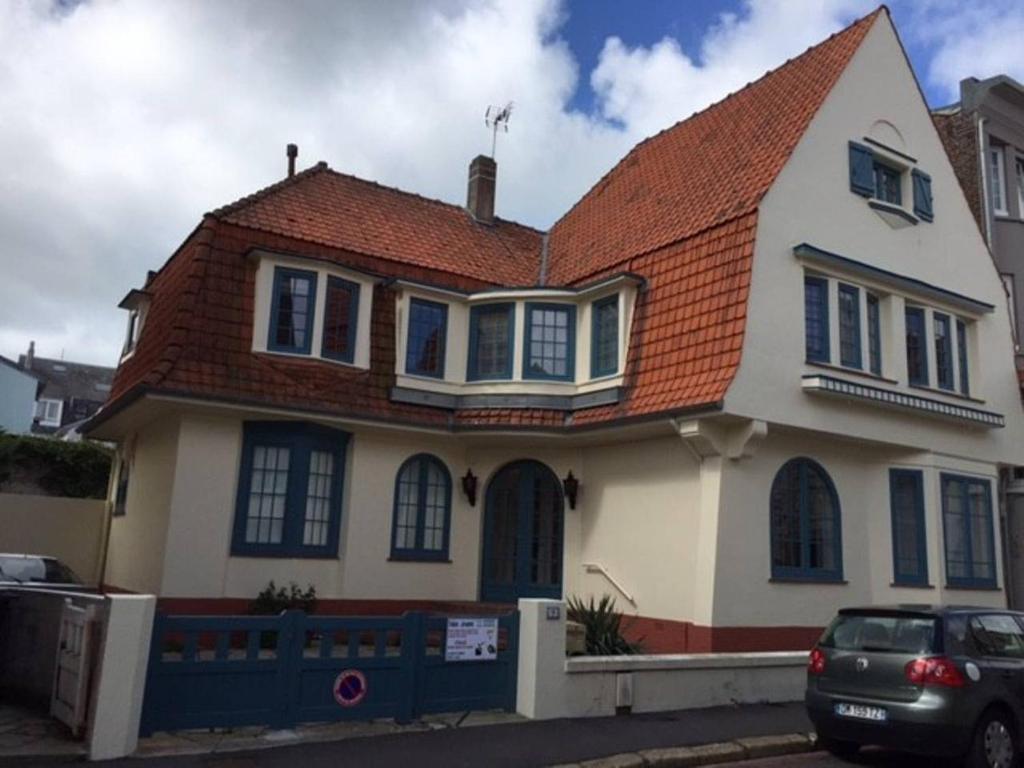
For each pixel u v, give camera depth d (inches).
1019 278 820.6
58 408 2365.9
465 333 666.2
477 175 835.4
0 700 372.5
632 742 348.8
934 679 320.2
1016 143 866.1
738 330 522.9
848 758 362.6
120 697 298.5
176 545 532.4
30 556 608.7
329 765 295.9
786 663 461.7
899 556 611.8
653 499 573.9
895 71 684.1
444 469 649.0
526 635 390.9
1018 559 700.0
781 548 556.7
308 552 576.7
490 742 336.5
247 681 333.1
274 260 589.0
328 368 593.3
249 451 567.5
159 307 649.6
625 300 610.2
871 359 615.2
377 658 359.6
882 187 663.1
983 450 677.9
